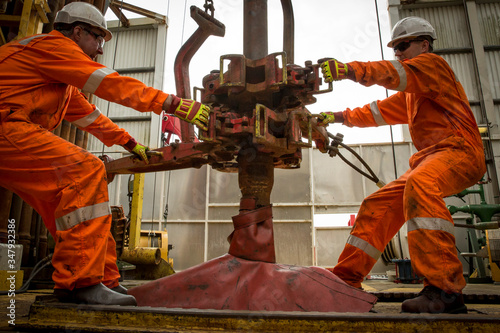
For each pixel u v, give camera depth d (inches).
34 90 64.6
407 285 201.3
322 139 96.8
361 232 78.5
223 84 71.6
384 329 48.3
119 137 83.1
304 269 68.9
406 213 62.2
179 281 67.9
